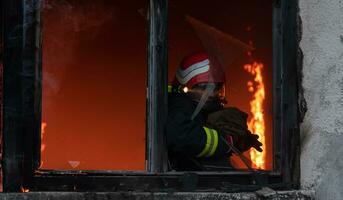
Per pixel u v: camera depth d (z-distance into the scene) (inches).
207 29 218.5
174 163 189.9
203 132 189.5
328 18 189.5
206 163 192.4
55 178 171.3
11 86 169.8
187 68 199.2
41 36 172.2
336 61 189.3
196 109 195.0
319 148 187.9
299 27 188.7
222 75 202.2
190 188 179.8
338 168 188.4
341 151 188.7
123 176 176.1
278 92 189.3
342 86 189.2
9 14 170.1
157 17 182.2
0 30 169.9
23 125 169.8
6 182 168.6
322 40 189.0
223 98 202.4
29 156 169.8
